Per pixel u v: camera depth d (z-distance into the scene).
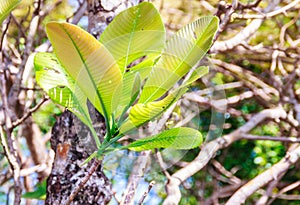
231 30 4.48
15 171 2.24
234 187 5.43
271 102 5.15
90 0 2.25
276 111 4.51
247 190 3.70
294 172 6.25
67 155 2.04
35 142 5.14
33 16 3.46
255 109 6.06
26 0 5.24
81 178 2.01
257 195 5.76
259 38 5.43
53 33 1.41
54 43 1.43
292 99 4.81
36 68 1.63
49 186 2.04
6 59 3.88
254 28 3.49
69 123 2.06
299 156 3.85
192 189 5.77
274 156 6.00
